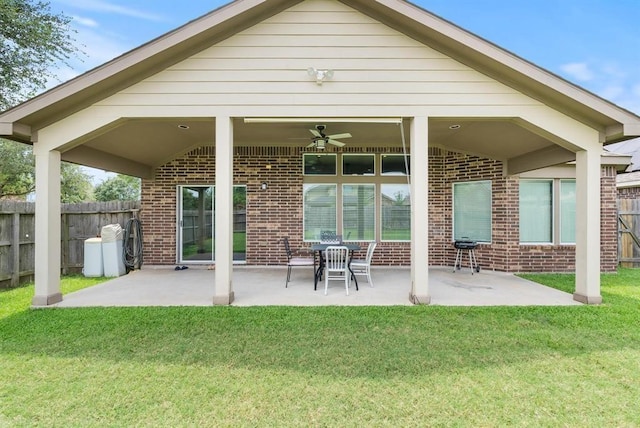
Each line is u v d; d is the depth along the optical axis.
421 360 3.57
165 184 9.37
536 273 8.21
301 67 5.56
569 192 8.42
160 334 4.25
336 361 3.55
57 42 8.96
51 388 3.05
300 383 3.13
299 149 9.38
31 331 4.34
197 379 3.20
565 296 5.98
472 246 8.09
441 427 2.54
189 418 2.64
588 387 3.07
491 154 8.29
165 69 5.51
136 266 9.02
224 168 5.50
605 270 8.43
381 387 3.07
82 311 5.07
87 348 3.87
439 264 9.21
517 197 8.24
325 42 5.56
